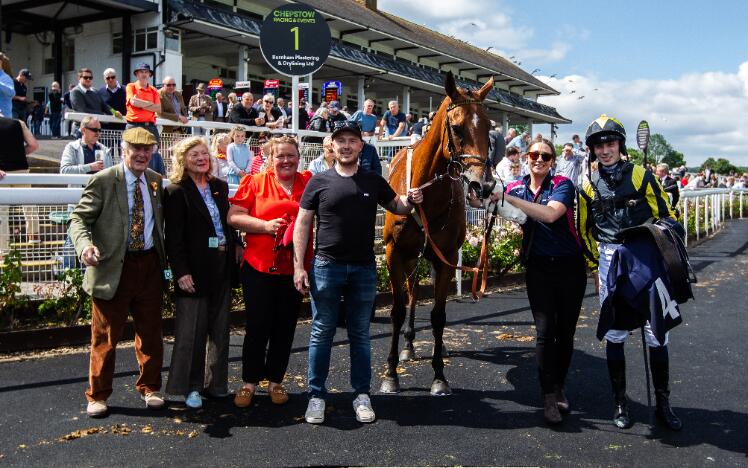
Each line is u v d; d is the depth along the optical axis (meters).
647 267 3.78
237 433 3.73
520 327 6.50
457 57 30.81
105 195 3.92
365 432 3.77
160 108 8.86
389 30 26.66
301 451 3.48
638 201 3.91
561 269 4.04
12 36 19.89
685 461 3.42
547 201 4.09
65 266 5.57
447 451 3.51
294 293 4.23
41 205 5.38
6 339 5.08
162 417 3.95
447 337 6.09
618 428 3.88
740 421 3.99
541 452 3.52
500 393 4.51
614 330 3.98
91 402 3.94
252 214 4.25
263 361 4.23
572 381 4.78
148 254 4.05
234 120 10.62
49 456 3.36
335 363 5.14
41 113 15.31
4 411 3.95
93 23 18.52
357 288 4.00
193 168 4.13
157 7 17.22
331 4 24.89
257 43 19.50
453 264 4.68
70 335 5.37
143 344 4.09
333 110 11.99
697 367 5.08
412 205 4.23
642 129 8.02
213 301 4.28
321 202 3.96
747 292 8.23
